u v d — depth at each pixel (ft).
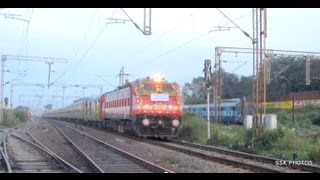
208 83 106.32
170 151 87.15
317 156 69.05
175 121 116.67
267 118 113.09
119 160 69.92
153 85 117.19
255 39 96.22
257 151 83.66
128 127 128.36
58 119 399.03
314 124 186.39
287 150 82.64
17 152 84.43
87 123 227.20
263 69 96.63
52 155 75.41
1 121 204.54
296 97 232.94
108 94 159.74
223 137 103.50
